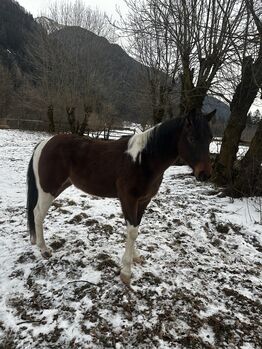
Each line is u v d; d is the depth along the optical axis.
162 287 2.99
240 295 3.00
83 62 28.02
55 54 26.98
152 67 12.02
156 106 11.23
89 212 4.70
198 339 2.44
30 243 3.73
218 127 11.12
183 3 7.63
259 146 5.78
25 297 2.81
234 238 4.27
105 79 28.88
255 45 5.79
